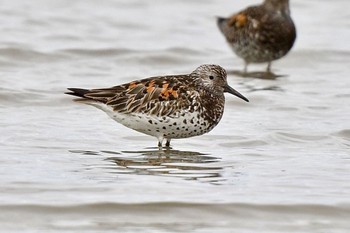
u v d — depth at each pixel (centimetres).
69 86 2144
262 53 2427
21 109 1945
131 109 1611
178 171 1539
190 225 1336
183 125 1616
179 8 3109
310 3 3222
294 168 1573
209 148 1703
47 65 2381
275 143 1750
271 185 1477
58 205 1372
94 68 2380
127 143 1720
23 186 1439
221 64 2509
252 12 2423
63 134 1762
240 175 1525
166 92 1602
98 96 1627
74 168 1541
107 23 2847
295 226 1339
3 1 3002
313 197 1425
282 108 2016
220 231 1313
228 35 2488
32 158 1593
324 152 1689
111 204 1380
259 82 2286
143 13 3009
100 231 1302
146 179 1491
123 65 2438
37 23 2772
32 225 1317
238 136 1783
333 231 1326
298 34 2806
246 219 1357
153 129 1630
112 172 1523
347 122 1898
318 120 1919
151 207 1377
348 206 1394
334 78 2341
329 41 2716
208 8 3131
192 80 1631
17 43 2512
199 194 1427
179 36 2755
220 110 1647
